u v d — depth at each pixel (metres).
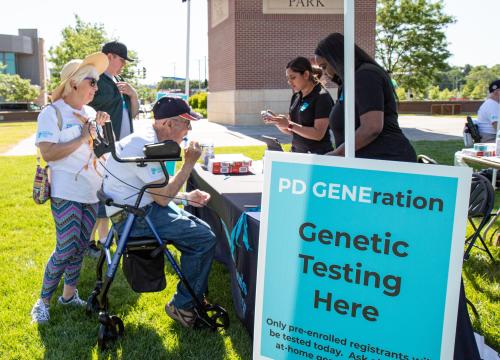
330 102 3.80
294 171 2.08
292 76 3.79
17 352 2.76
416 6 32.12
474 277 3.70
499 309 3.18
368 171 1.94
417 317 1.88
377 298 1.95
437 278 1.84
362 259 1.97
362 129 2.63
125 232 2.65
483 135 6.77
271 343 2.19
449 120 23.72
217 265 4.04
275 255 2.15
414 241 1.87
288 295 2.13
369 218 1.95
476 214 3.56
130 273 2.70
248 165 3.97
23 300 3.38
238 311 3.05
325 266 2.04
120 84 4.12
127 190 2.71
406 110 34.84
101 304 2.79
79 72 2.86
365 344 1.99
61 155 2.80
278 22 19.00
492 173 5.99
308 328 2.10
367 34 18.97
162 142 2.48
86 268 3.99
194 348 2.79
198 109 32.38
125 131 4.11
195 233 2.77
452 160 9.16
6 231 5.01
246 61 19.16
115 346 2.80
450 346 1.83
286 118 3.86
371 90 2.61
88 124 2.83
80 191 2.96
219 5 21.52
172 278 3.78
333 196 2.01
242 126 19.22
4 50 55.66
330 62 2.81
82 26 29.55
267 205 2.15
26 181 7.78
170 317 3.05
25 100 45.44
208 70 24.86
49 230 5.06
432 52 32.94
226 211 3.12
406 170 1.87
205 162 4.23
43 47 60.19
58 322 3.09
